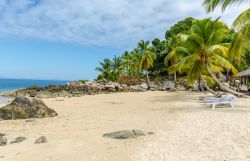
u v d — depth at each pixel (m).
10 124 17.61
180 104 27.59
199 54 27.47
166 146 10.37
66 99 40.47
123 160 8.98
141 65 70.88
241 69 59.75
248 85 41.53
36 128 15.81
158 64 86.06
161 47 85.81
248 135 11.62
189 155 9.11
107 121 17.69
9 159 9.50
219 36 27.27
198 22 26.83
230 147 9.84
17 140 12.31
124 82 81.50
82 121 18.03
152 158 8.97
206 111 20.27
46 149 10.77
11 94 64.00
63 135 13.46
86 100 37.59
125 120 17.84
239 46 20.48
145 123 16.22
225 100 22.05
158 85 70.62
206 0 20.02
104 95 49.59
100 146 10.98
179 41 34.75
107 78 100.56
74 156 9.71
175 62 52.84
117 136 12.23
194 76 29.41
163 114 20.02
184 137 11.72
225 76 63.06
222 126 13.81
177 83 65.19
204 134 12.13
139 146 10.61
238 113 18.48
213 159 8.59
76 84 80.06
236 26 19.08
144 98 39.09
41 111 20.72
